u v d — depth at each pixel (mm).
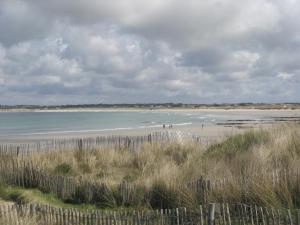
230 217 6703
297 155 9742
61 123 69875
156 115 117375
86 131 45719
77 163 14219
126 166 13945
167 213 7238
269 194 7375
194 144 16016
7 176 11828
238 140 12977
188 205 8242
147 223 7184
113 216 7402
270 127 14406
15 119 93312
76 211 7719
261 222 6398
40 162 13477
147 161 13211
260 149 10469
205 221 6832
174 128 47875
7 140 33344
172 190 8953
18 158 13328
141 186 9633
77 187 10344
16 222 7238
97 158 15109
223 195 7844
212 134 32969
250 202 7473
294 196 7363
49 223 7750
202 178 8758
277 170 8203
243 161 10062
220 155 11859
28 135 40156
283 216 6254
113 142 22969
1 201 10352
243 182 7984
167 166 10883
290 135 11562
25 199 10242
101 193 9992
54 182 10797
